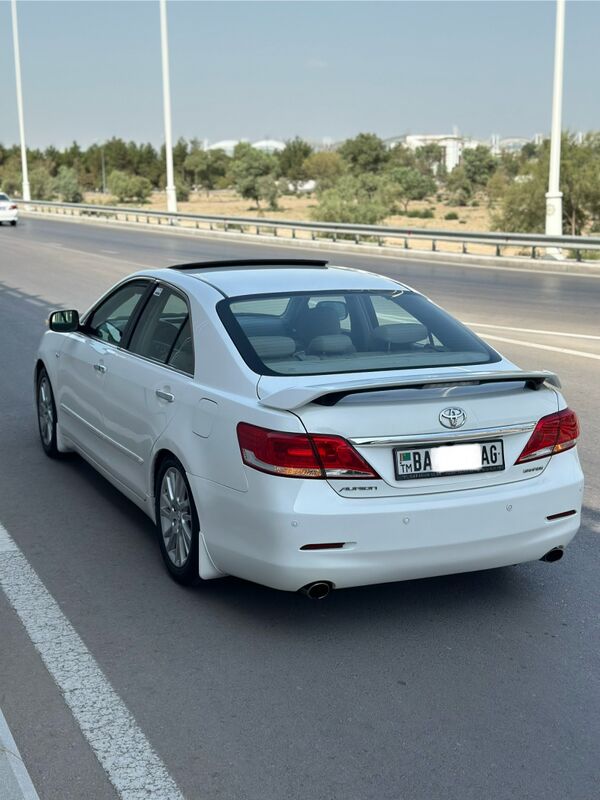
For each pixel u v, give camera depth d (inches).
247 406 156.6
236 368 165.8
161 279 208.4
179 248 1173.7
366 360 169.9
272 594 178.1
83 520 218.7
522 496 158.7
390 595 178.7
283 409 150.1
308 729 131.0
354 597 177.6
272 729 130.9
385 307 188.9
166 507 183.9
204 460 163.8
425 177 4148.6
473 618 168.2
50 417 265.9
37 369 274.4
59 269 907.4
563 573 190.1
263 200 3801.7
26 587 180.1
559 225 988.6
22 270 901.8
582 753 125.7
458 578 187.3
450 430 153.3
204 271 207.8
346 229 1198.9
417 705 137.7
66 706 136.3
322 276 201.0
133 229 1641.2
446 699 139.5
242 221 1398.9
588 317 584.1
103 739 127.6
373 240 1311.5
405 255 1084.5
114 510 226.1
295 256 1041.5
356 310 185.5
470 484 156.8
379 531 149.7
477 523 155.5
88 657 151.6
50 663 149.6
